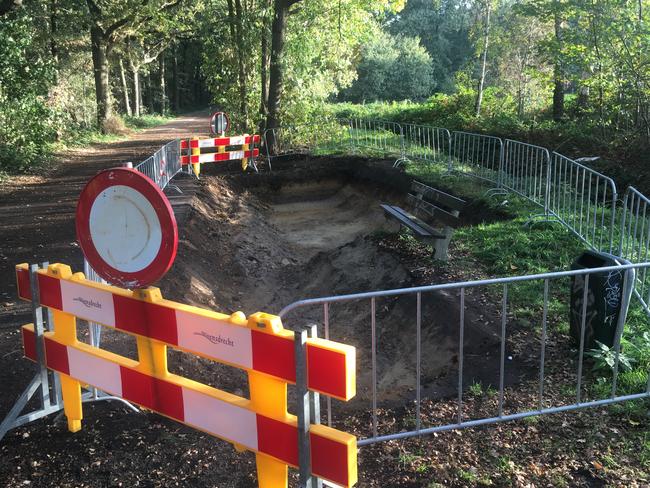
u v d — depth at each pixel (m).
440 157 14.98
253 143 16.59
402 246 9.35
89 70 32.00
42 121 19.03
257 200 15.53
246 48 19.98
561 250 8.00
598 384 4.57
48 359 4.02
